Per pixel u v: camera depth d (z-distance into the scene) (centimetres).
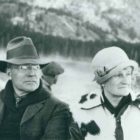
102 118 294
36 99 299
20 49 305
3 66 316
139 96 296
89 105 296
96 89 303
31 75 301
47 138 290
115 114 292
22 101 302
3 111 306
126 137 288
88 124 294
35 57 304
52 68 380
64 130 292
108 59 285
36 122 296
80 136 295
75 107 302
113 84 284
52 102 299
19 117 301
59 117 294
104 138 292
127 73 284
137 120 290
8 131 301
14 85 308
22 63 298
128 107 291
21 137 297
